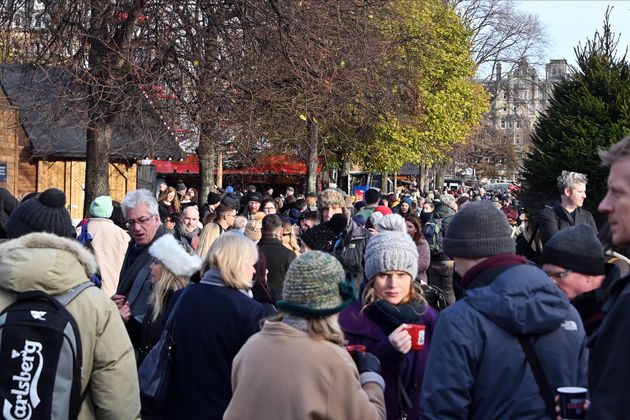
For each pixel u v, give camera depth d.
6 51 16.20
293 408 3.49
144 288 6.34
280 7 15.95
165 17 15.50
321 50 16.86
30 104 17.70
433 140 37.38
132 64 14.54
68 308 4.04
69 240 4.20
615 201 2.78
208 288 5.06
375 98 23.78
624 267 5.27
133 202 6.59
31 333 3.92
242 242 5.11
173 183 37.56
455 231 3.83
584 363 3.62
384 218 7.36
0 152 22.25
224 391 4.92
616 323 2.65
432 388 3.55
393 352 4.68
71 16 14.93
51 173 25.00
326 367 3.55
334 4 17.67
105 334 4.13
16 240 4.12
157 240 5.81
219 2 15.86
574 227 4.44
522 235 9.65
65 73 15.06
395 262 4.93
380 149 33.03
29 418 3.88
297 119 18.56
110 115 15.07
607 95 13.66
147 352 5.80
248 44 16.08
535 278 3.60
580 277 4.36
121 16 15.06
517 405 3.49
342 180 35.47
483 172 82.75
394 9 26.19
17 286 3.99
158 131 15.62
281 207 21.61
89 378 4.12
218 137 16.38
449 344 3.55
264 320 3.85
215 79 15.84
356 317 4.95
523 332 3.51
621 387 2.59
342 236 9.41
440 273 11.45
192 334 4.95
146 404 5.02
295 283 3.62
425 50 31.70
